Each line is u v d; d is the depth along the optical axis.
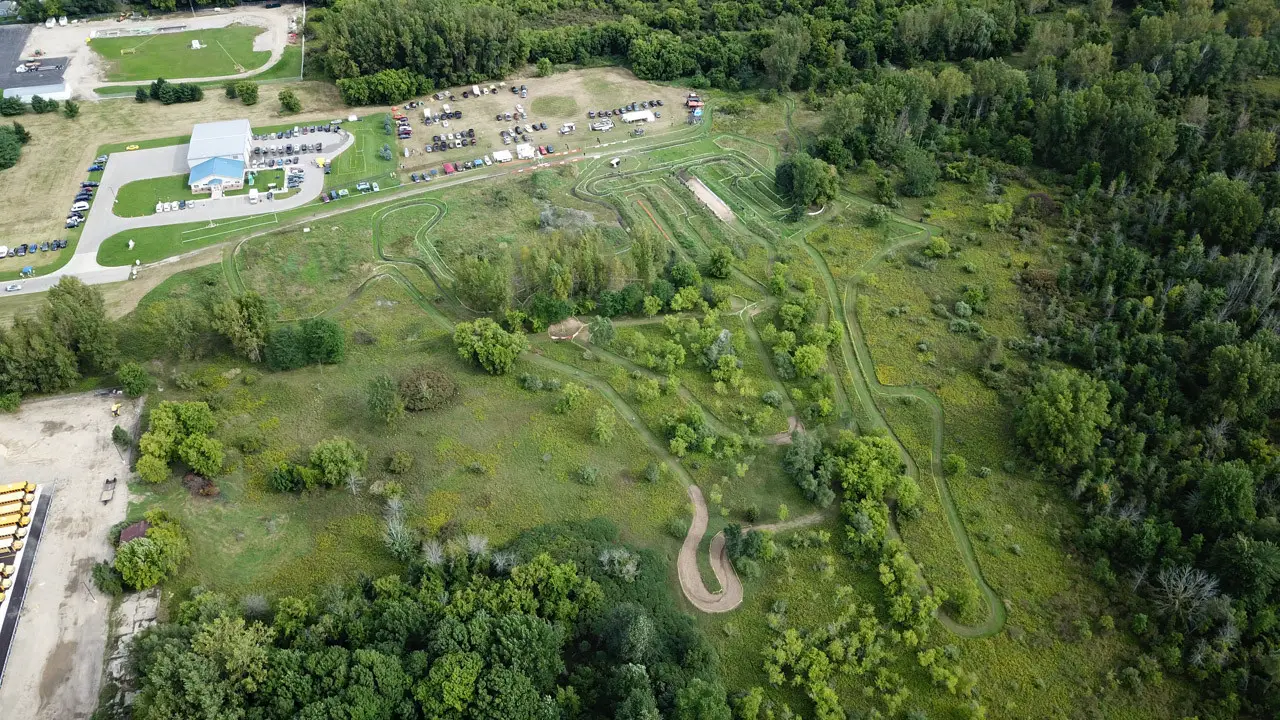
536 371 165.12
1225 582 123.62
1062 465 143.25
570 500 141.12
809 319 175.62
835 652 119.56
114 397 155.62
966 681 116.81
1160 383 151.50
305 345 162.38
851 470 141.62
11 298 179.00
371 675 106.06
